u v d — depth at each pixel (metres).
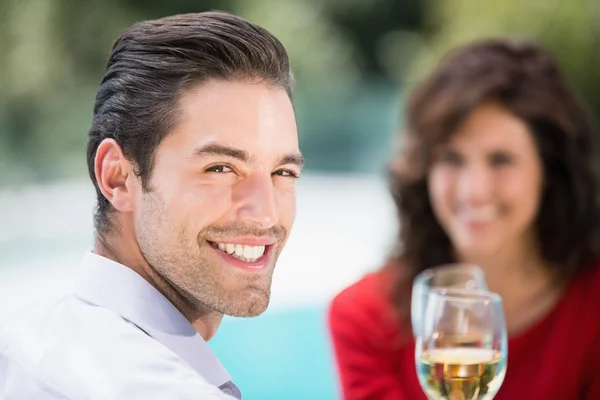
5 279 12.37
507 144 3.39
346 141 19.00
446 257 3.68
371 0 23.75
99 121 1.88
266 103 1.80
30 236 14.84
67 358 1.74
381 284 3.68
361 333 3.64
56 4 19.25
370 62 23.77
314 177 18.78
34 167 17.66
